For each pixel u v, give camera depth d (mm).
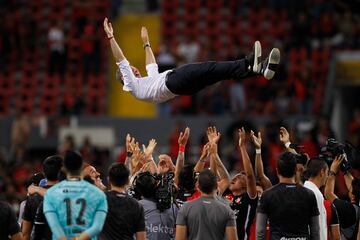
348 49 74000
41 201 28219
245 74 28234
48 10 81438
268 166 54875
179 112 70000
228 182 31203
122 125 67125
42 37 78500
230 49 78250
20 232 27250
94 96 74938
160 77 29875
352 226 31078
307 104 69000
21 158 63062
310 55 74312
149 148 32125
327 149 31250
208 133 31562
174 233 29594
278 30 79188
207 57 74938
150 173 29734
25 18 79875
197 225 27984
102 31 78688
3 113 74562
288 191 28000
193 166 30016
